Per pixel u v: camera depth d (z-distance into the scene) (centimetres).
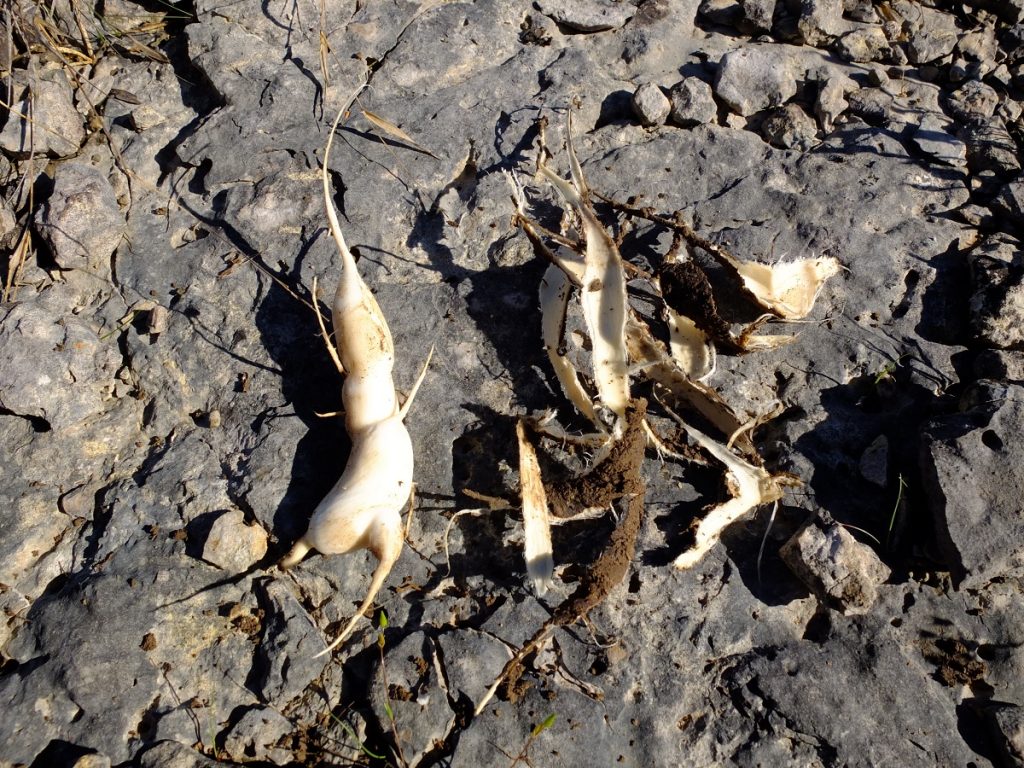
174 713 26
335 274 33
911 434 30
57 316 32
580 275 30
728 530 29
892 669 26
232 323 33
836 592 27
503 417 31
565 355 30
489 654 26
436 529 29
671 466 30
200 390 31
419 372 31
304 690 26
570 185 30
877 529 29
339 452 30
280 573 28
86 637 26
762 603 27
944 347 32
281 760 25
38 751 25
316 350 32
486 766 25
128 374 32
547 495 28
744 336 31
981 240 34
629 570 28
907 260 34
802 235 34
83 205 33
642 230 34
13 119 36
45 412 30
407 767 25
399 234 35
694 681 26
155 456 30
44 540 29
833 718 26
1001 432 28
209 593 28
